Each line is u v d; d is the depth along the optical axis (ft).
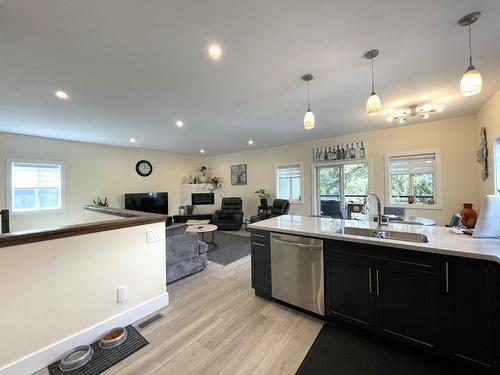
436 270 5.02
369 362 5.18
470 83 5.21
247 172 24.16
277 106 10.77
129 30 5.39
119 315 6.55
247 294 8.61
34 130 14.17
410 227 7.30
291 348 5.68
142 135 16.15
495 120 10.12
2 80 7.68
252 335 6.19
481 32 5.72
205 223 17.56
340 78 8.10
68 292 5.60
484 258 4.46
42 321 5.18
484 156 11.51
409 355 5.39
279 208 20.01
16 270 4.84
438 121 14.28
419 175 15.14
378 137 16.33
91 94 8.94
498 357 4.46
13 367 4.74
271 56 6.64
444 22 5.33
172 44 5.98
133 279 6.97
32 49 6.01
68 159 17.25
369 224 8.01
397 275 5.50
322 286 6.69
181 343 5.88
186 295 8.56
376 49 6.40
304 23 5.29
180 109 10.89
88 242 5.97
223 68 7.25
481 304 4.59
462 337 4.78
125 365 5.16
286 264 7.43
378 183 16.37
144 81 7.98
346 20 5.22
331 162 18.42
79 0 4.43
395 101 10.61
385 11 4.96
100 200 18.92
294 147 20.62
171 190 24.68
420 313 5.23
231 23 5.24
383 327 5.73
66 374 4.90
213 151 24.35
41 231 5.13
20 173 15.19
